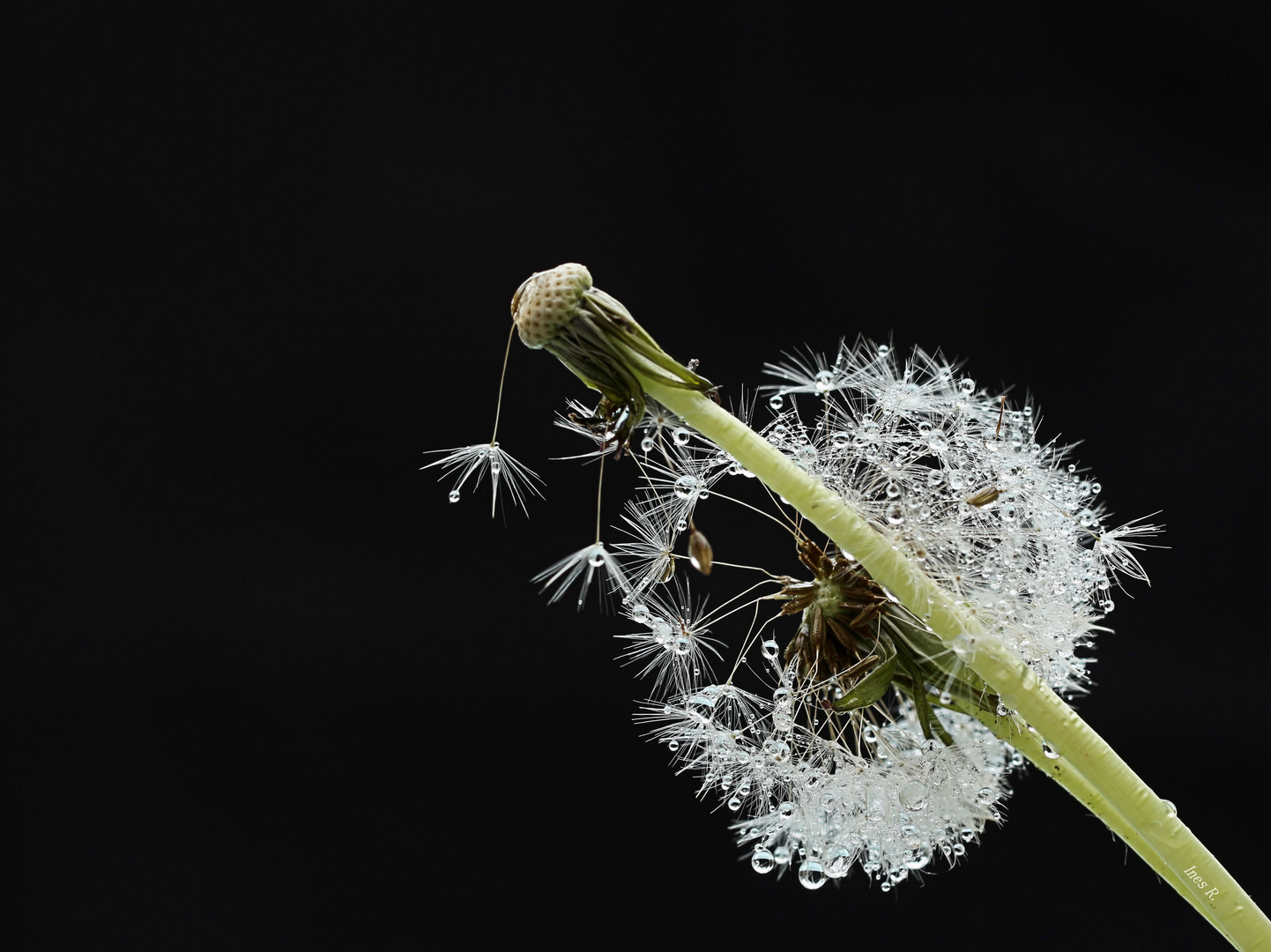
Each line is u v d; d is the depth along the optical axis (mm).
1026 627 506
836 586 509
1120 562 514
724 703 514
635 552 509
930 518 504
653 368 498
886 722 528
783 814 512
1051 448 516
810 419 509
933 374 512
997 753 524
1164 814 503
